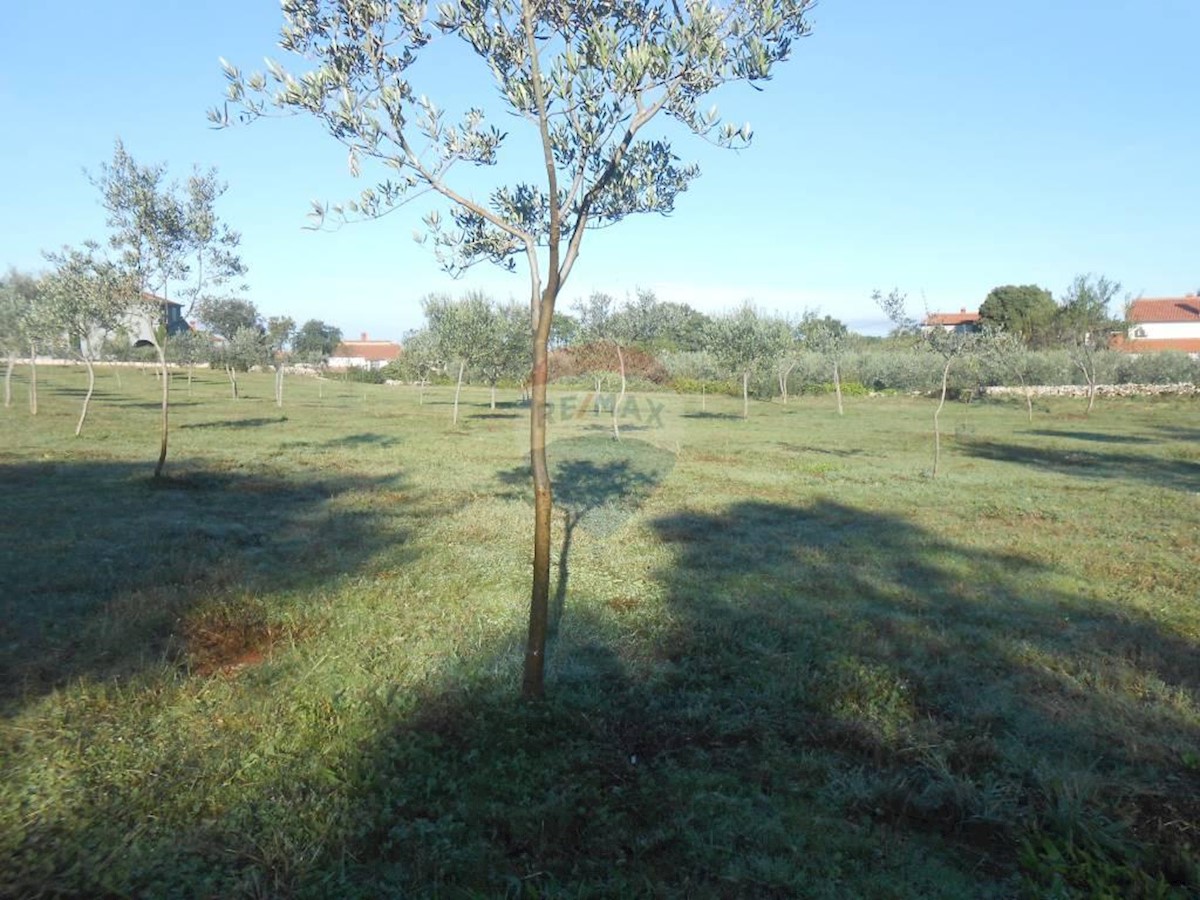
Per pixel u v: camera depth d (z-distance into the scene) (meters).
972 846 3.68
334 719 4.67
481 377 31.64
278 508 11.70
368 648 5.89
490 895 3.20
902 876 3.37
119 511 10.92
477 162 4.77
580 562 8.78
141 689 5.02
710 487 14.72
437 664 5.54
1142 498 13.88
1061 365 44.66
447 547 9.36
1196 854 3.53
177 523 10.20
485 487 14.33
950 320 68.62
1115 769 4.38
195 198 13.64
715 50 4.25
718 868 3.41
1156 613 7.35
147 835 3.53
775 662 5.82
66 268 18.47
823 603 7.40
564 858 3.46
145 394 39.12
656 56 4.26
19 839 3.44
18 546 8.61
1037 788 4.15
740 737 4.70
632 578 8.20
